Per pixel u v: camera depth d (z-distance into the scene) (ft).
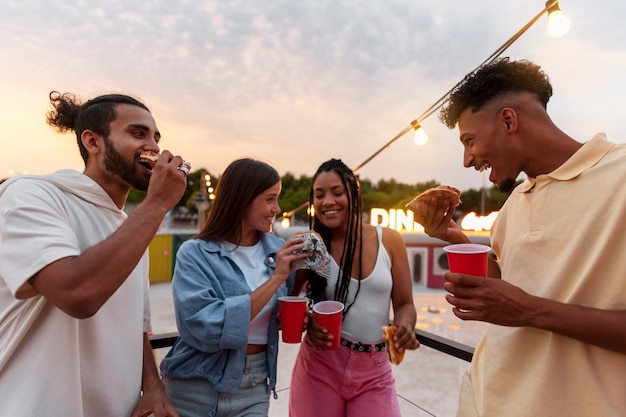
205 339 4.35
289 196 156.56
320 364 5.60
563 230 3.09
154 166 3.56
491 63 3.54
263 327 5.10
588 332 2.68
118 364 3.85
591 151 3.06
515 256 3.48
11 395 3.22
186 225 166.81
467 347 5.91
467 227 40.81
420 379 13.93
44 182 3.51
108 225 3.94
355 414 5.41
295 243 5.00
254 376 4.88
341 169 5.90
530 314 2.81
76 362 3.41
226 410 4.65
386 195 162.40
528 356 3.23
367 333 5.55
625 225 2.76
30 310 3.26
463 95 3.58
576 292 2.92
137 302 4.19
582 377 2.91
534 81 3.32
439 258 41.32
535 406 3.07
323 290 5.75
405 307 5.82
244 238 5.50
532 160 3.33
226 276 4.91
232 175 5.31
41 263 2.91
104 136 3.84
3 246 3.06
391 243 6.11
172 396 4.80
